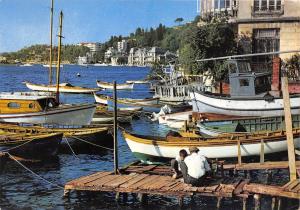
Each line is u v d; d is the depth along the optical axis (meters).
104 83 82.44
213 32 44.47
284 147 21.66
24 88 82.38
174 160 16.69
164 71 68.00
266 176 19.83
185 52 46.16
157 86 54.38
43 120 32.16
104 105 42.72
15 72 159.50
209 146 21.17
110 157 25.17
